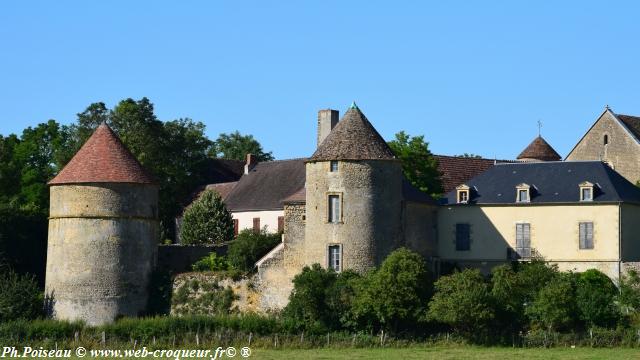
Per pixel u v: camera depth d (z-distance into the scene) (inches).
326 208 3978.8
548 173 4269.2
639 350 3393.2
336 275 3846.0
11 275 4212.6
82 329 3636.8
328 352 3368.6
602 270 4040.4
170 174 5920.3
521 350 3400.6
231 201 5556.1
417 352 3348.9
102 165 4217.5
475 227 4276.6
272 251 4097.0
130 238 4217.5
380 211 3981.3
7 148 5900.6
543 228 4156.0
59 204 4220.0
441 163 5275.6
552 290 3604.8
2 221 4643.2
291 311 3735.2
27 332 3580.2
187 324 3641.7
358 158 3966.5
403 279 3631.9
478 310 3538.4
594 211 4082.2
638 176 4945.9
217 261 4298.7
